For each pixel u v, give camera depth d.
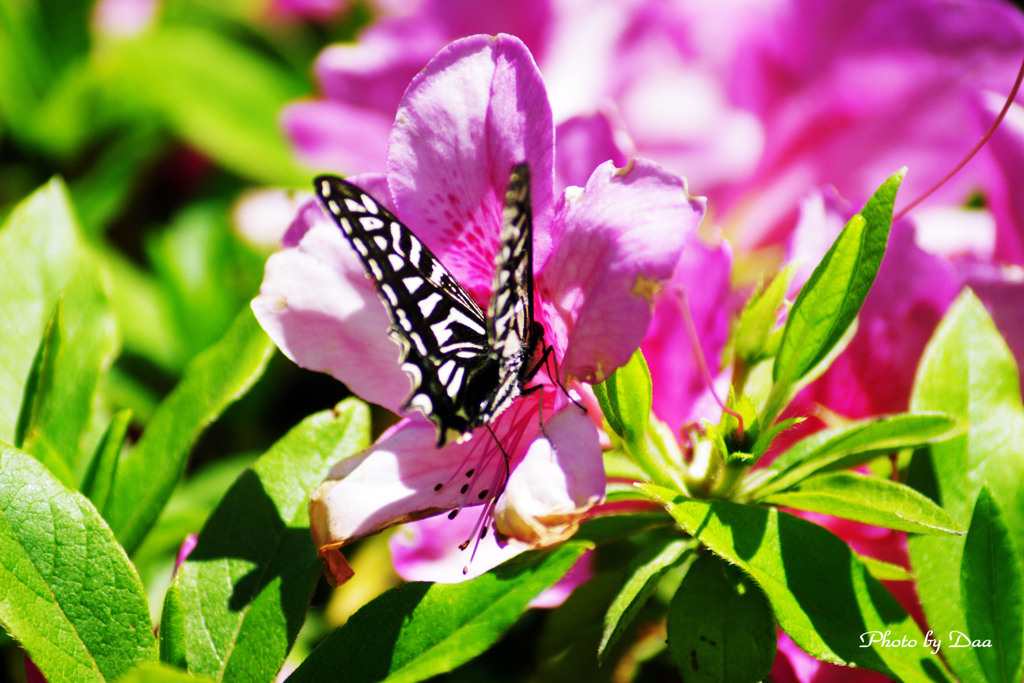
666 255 0.45
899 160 0.58
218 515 0.48
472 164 0.47
